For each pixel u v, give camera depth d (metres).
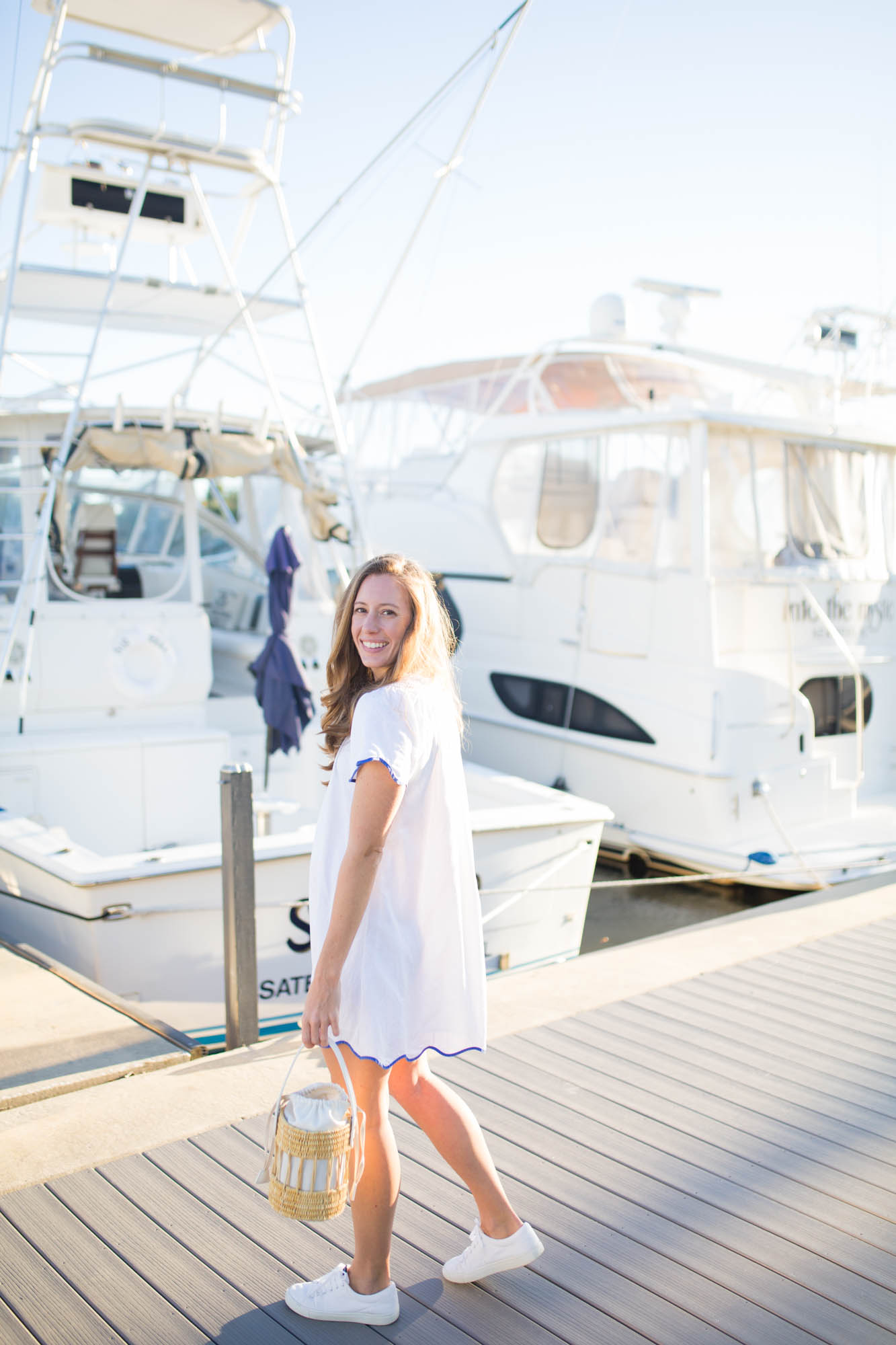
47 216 6.81
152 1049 3.62
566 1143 2.89
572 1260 2.37
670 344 9.02
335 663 2.21
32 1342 2.09
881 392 9.49
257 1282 2.28
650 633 7.52
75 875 4.19
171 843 5.88
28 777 5.52
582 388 10.34
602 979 4.23
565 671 8.17
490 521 9.05
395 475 10.65
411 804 2.04
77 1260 2.34
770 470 7.77
